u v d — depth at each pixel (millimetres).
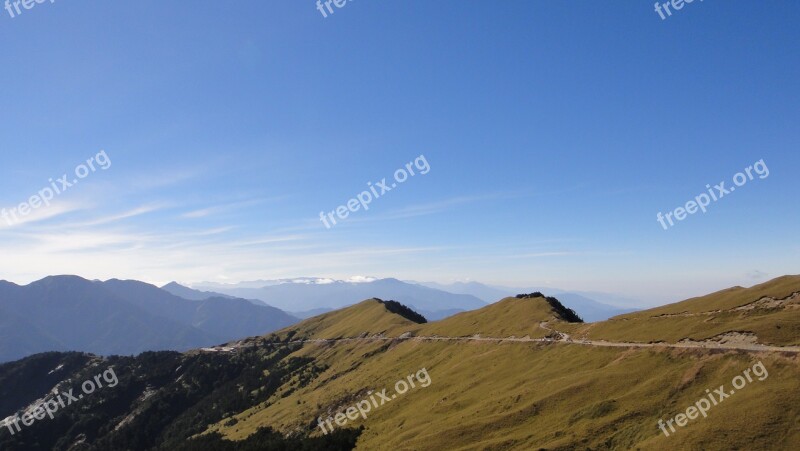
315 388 196750
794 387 62750
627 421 71375
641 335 101062
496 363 126438
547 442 73500
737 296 101562
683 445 61125
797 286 91562
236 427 189250
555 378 97375
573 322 148125
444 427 94125
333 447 112500
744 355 73688
